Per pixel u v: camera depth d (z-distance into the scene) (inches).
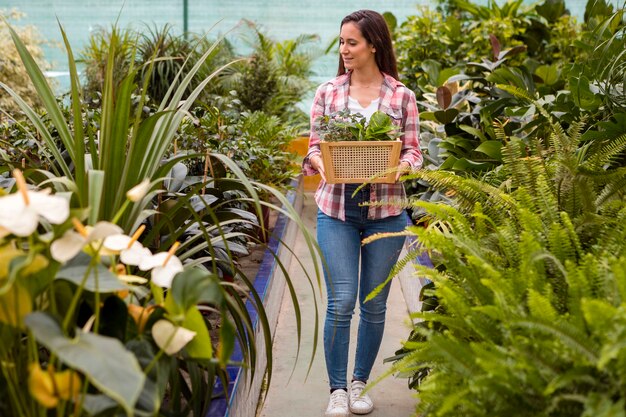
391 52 117.5
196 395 75.3
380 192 113.1
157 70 277.6
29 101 302.4
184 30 366.9
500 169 123.9
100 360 46.3
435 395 65.2
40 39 341.7
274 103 310.3
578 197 83.8
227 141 159.8
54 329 49.3
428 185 185.8
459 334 73.0
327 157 109.7
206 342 62.5
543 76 203.3
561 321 57.6
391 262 115.6
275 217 240.7
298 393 129.0
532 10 303.4
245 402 108.9
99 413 51.5
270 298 151.2
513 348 58.3
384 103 116.8
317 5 372.5
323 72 378.9
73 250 51.9
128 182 78.6
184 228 83.7
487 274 68.3
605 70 128.3
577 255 78.5
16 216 49.7
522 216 75.5
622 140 87.1
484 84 196.2
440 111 183.0
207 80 84.6
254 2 370.0
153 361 56.4
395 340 156.4
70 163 129.7
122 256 61.1
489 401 60.1
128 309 62.9
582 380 56.3
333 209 114.4
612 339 52.6
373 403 123.3
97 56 291.7
